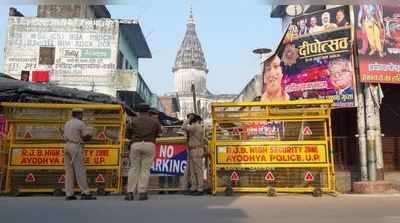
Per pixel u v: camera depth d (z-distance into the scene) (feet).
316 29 39.91
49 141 30.63
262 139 29.84
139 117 26.27
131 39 90.38
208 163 31.99
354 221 17.16
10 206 22.06
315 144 29.30
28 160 30.09
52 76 76.02
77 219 17.62
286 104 29.50
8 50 76.23
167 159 32.22
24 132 30.58
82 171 26.32
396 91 45.37
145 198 25.45
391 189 32.22
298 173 29.17
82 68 76.84
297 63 41.45
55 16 85.51
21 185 29.81
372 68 35.32
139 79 80.69
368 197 26.89
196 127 29.60
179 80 265.13
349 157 45.42
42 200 25.50
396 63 35.78
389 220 17.44
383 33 35.99
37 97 42.70
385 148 44.91
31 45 76.69
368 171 34.40
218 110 30.22
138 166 25.91
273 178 29.22
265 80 45.57
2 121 33.78
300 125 29.68
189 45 272.72
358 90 36.01
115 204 22.99
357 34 36.14
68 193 25.86
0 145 29.96
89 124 30.76
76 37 77.51
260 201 24.40
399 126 45.19
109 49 77.61
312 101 29.32
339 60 37.65
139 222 16.90
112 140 30.73
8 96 41.70
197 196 27.96
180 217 18.21
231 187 28.73
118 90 76.69
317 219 17.66
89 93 46.75
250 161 29.58
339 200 24.94
